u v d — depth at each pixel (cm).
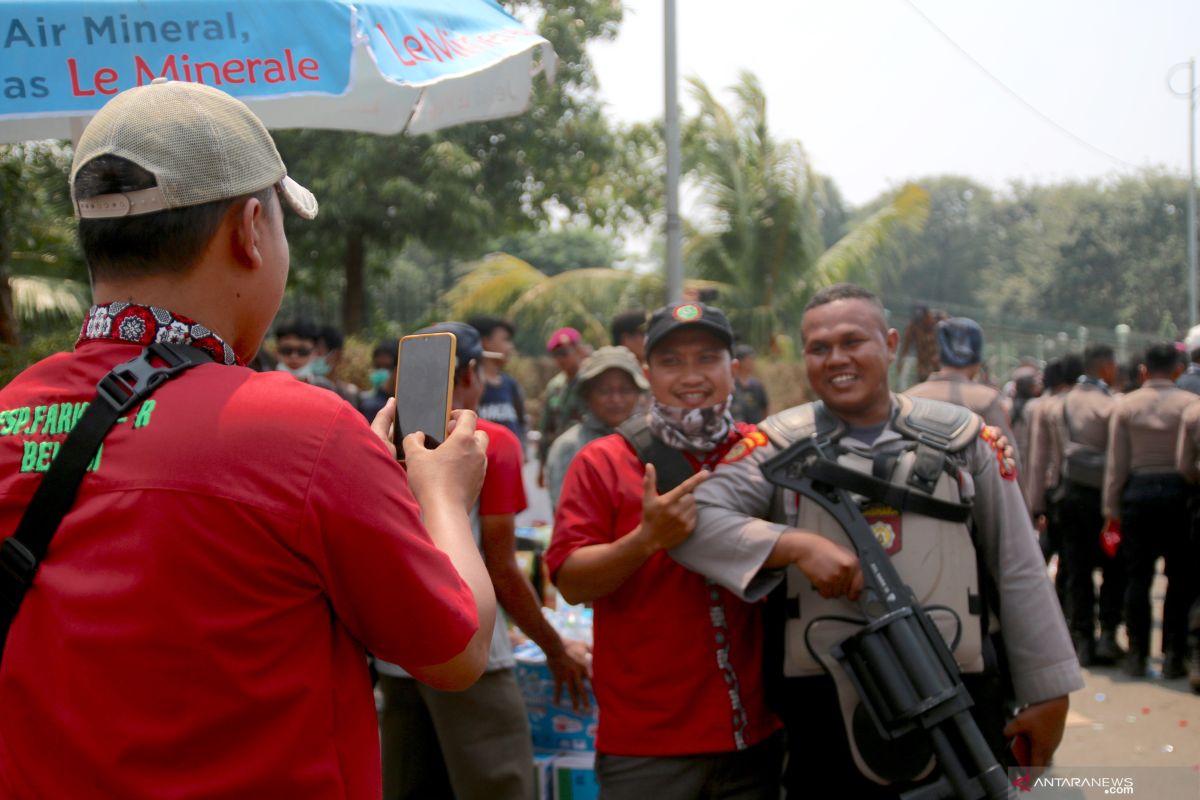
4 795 123
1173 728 499
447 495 153
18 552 124
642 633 261
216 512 122
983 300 5150
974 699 232
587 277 1750
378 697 405
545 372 1830
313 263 1573
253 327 143
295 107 339
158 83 136
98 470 125
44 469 128
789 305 1697
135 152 130
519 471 319
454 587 137
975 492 240
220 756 122
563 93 1519
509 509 311
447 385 168
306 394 132
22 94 228
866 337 247
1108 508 614
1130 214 4162
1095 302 4219
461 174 1410
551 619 409
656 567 262
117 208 130
